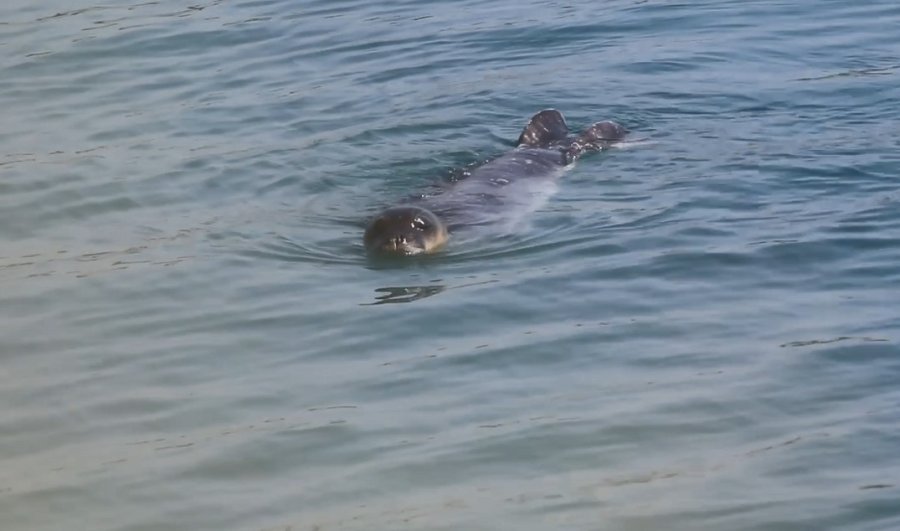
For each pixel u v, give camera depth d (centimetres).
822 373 1609
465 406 1580
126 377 1709
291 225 2173
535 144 2452
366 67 2997
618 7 3356
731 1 3366
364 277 1961
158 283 1980
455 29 3231
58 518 1403
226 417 1588
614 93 2748
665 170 2328
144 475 1470
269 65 3048
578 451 1470
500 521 1348
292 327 1816
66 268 2059
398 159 2456
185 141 2600
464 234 2092
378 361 1705
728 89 2739
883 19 3162
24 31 3372
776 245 1988
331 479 1441
